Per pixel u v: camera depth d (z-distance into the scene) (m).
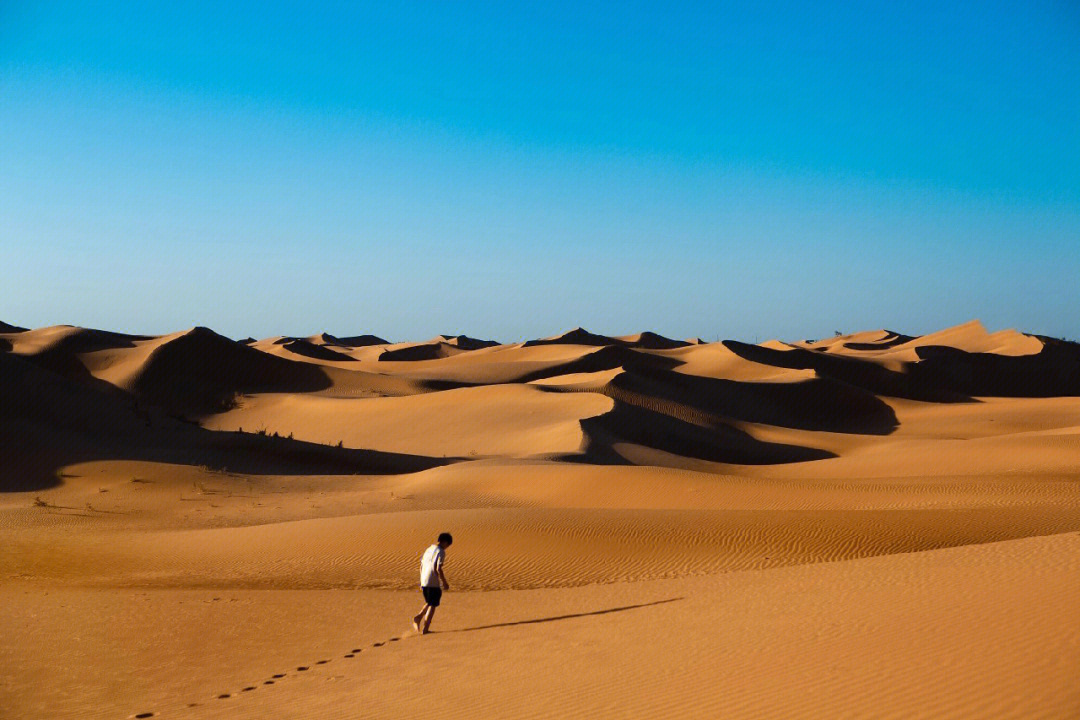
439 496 45.47
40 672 14.82
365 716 10.80
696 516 31.25
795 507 38.12
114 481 48.72
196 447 62.91
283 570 26.80
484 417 86.44
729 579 19.28
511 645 14.19
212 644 16.41
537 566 26.50
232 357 114.25
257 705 11.95
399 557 27.86
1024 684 8.05
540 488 45.66
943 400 141.25
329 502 44.28
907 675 8.96
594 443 67.81
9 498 44.69
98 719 12.05
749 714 8.67
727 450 79.88
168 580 25.66
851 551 26.72
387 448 80.69
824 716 8.22
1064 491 38.88
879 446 68.56
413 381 120.94
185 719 11.52
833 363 150.25
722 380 117.75
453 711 10.52
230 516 40.03
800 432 92.94
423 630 16.20
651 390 103.25
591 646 13.29
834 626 11.79
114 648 16.30
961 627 10.40
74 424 65.38
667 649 12.24
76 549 30.56
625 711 9.49
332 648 15.70
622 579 24.92
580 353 155.12
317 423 92.44
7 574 27.19
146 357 109.50
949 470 55.53
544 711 9.96
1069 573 12.47
